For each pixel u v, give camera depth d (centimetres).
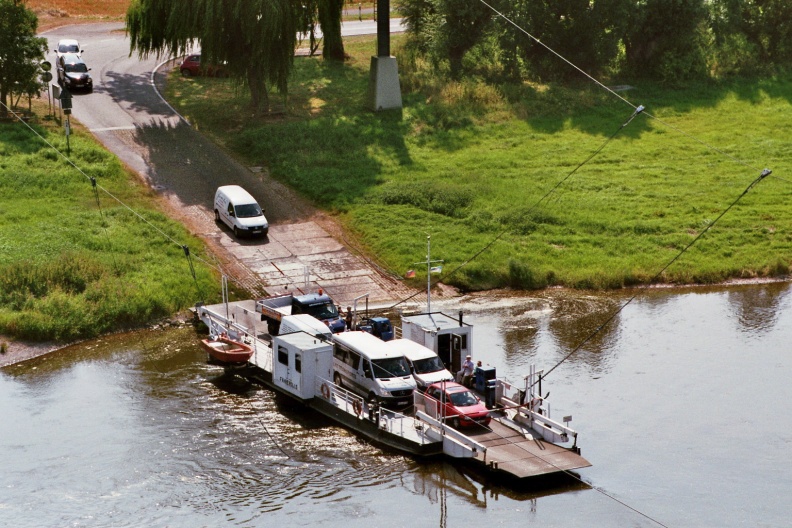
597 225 5772
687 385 3969
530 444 3350
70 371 4059
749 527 2936
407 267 5209
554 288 5203
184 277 4875
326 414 3650
